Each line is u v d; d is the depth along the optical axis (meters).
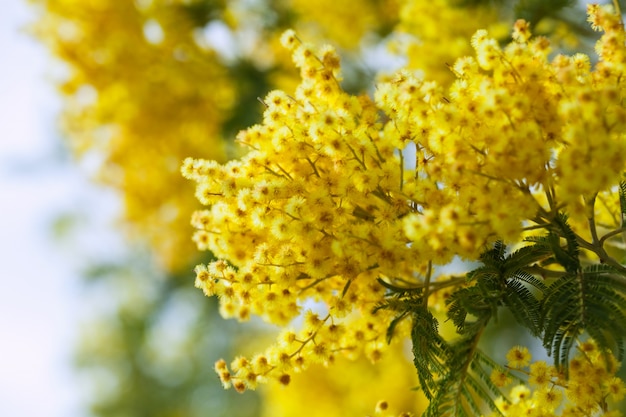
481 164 0.52
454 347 0.54
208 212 0.57
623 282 0.53
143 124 1.09
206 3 1.05
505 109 0.52
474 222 0.52
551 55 0.74
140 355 1.70
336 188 0.54
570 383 0.54
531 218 0.53
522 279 0.55
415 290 0.56
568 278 0.53
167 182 1.15
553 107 0.52
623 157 0.51
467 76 0.54
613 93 0.51
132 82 1.06
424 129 0.54
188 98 1.05
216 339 1.37
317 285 0.57
